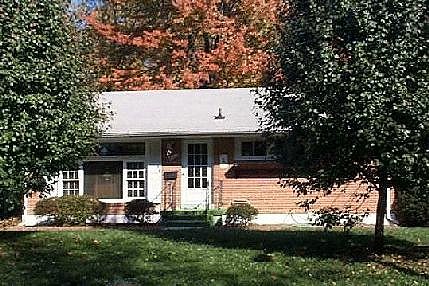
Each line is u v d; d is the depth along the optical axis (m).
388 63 10.56
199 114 23.39
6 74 12.09
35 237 15.15
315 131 11.17
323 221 13.21
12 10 12.42
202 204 22.69
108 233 15.98
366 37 10.80
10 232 16.34
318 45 11.24
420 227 19.50
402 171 11.05
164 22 32.09
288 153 12.35
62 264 11.79
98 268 11.36
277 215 22.08
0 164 12.04
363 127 10.62
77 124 13.79
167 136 22.14
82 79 14.50
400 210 20.45
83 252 13.05
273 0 31.12
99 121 15.98
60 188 23.45
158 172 23.05
